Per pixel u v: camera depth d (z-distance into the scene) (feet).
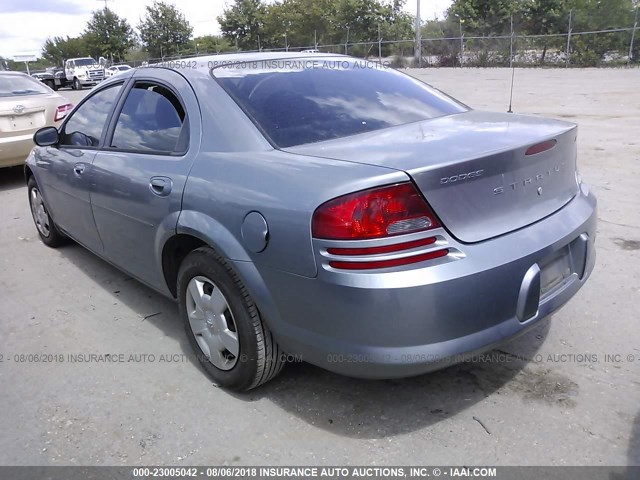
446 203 7.37
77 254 16.93
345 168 7.61
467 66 97.09
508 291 7.74
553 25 100.07
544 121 9.87
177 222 9.52
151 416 9.16
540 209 8.54
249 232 8.18
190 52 160.25
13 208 22.63
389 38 136.26
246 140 9.14
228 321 9.27
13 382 10.30
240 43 157.28
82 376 10.37
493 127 9.26
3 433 8.93
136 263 11.64
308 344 7.99
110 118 12.53
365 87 11.03
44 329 12.26
